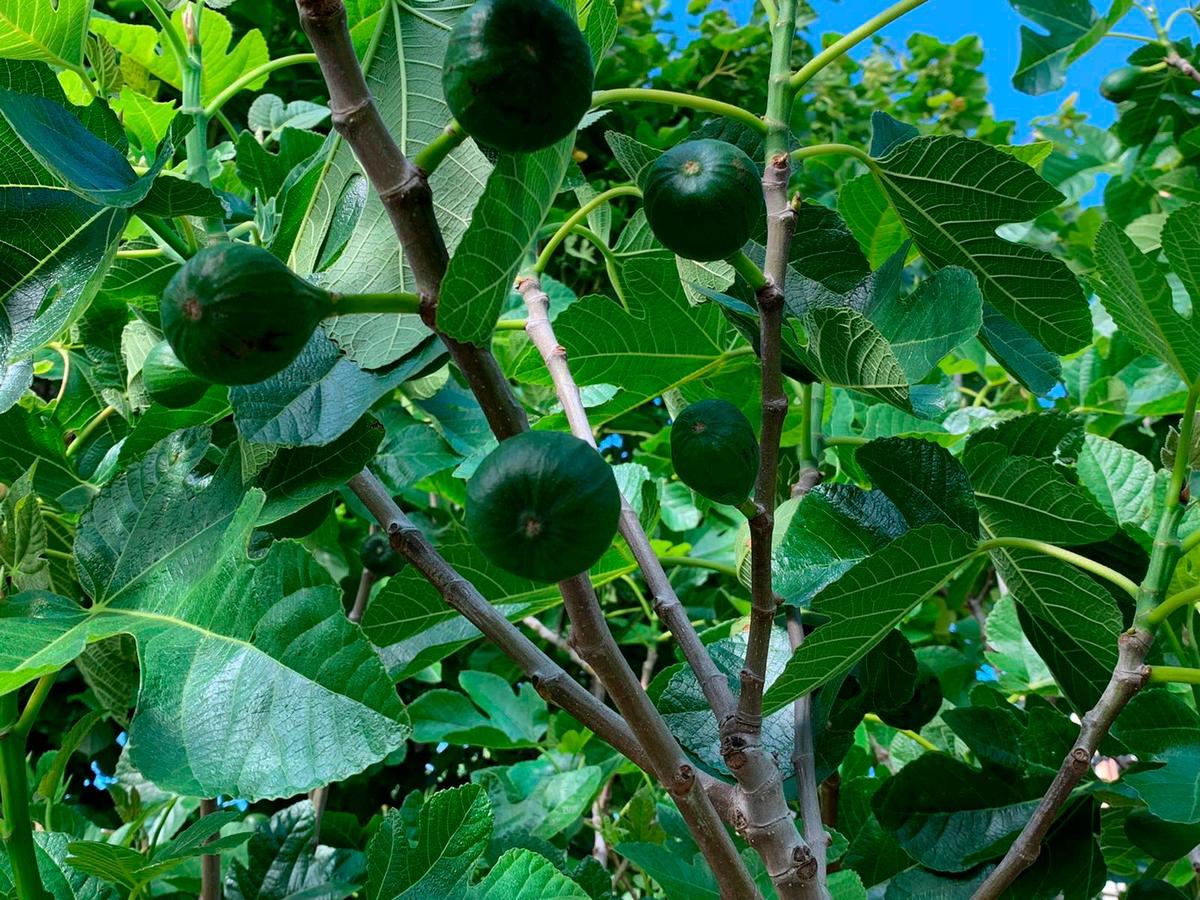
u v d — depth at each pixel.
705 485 0.40
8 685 0.44
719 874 0.40
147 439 0.65
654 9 1.93
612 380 0.72
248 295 0.34
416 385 0.88
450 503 1.27
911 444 0.56
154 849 0.68
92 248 0.47
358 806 1.40
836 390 1.09
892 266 0.61
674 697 0.60
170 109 0.94
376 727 0.40
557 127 0.34
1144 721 0.58
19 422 0.72
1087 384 1.17
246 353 0.35
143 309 0.74
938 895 0.62
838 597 0.49
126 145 0.53
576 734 1.07
